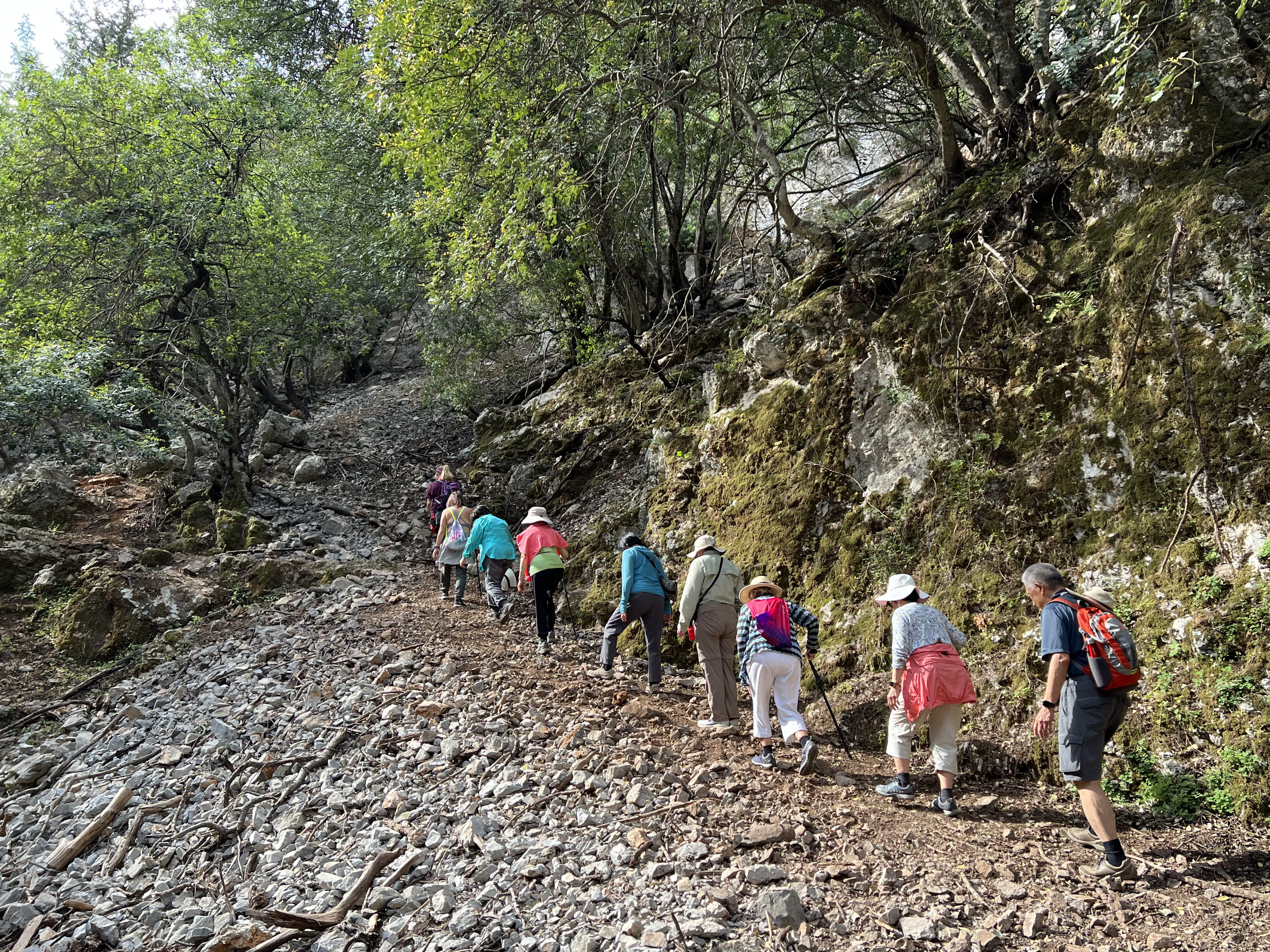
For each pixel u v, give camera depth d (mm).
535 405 13695
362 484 13789
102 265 12070
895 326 7332
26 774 6137
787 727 4992
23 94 11820
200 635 8664
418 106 9164
